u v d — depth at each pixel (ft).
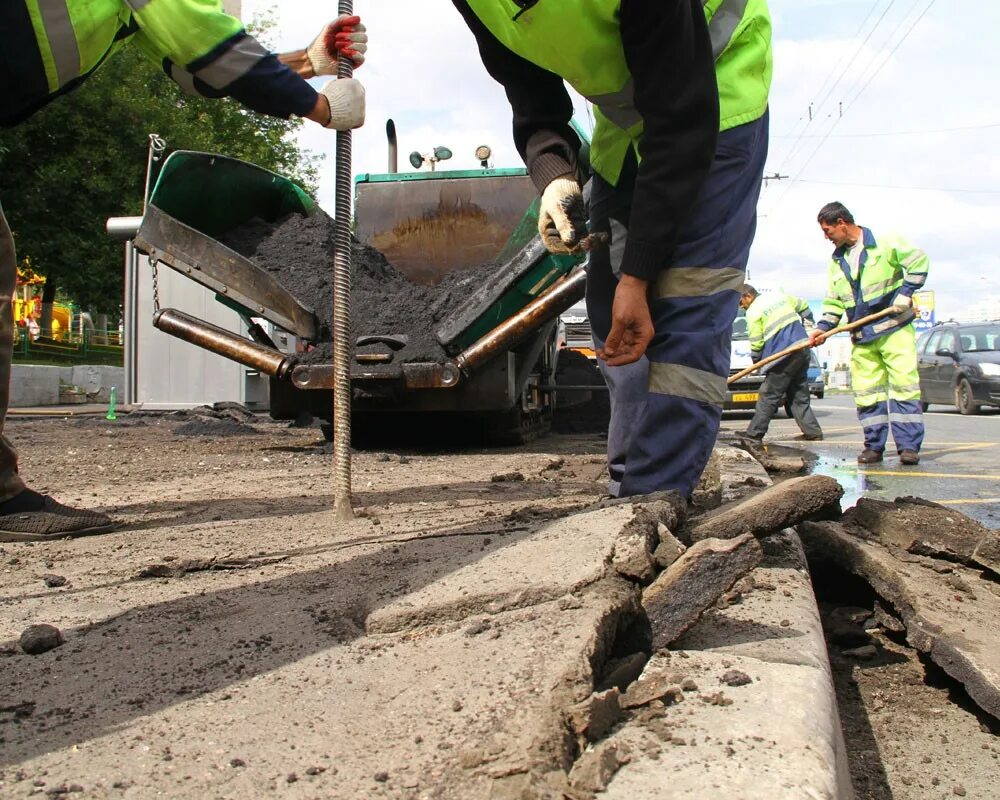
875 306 24.59
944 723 7.00
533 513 11.21
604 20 7.17
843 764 4.69
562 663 5.15
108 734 5.16
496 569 6.91
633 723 4.81
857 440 32.32
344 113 10.43
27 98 8.91
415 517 11.88
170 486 16.58
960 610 7.77
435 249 27.04
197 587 8.55
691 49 7.13
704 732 4.65
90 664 6.47
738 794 4.01
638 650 5.94
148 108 76.43
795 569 7.85
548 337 28.32
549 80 8.52
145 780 4.54
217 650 6.61
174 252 21.03
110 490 16.10
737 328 49.47
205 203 22.99
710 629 6.30
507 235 26.76
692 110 7.15
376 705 5.24
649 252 7.42
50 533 11.05
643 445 8.38
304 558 9.47
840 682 7.86
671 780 4.16
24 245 73.61
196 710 5.45
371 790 4.24
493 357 21.53
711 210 8.17
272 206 24.86
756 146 8.53
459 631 6.20
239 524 11.87
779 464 20.30
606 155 8.95
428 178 27.14
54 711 5.58
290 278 23.00
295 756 4.69
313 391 22.90
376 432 25.82
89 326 93.91
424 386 21.50
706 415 8.28
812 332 26.04
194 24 9.06
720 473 14.97
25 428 32.89
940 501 17.74
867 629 8.87
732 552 6.07
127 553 10.17
